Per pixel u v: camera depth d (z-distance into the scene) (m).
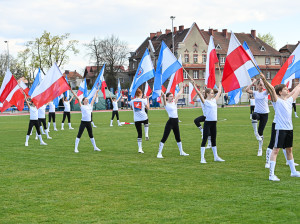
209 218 6.35
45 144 17.14
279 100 9.02
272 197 7.48
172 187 8.52
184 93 77.44
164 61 14.33
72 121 33.72
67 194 8.12
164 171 10.39
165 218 6.41
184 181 9.09
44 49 61.34
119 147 15.69
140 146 14.20
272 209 6.73
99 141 17.92
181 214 6.61
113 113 27.44
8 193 8.31
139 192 8.15
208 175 9.73
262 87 12.77
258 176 9.46
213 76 14.83
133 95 16.39
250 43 89.75
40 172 10.55
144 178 9.54
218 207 6.93
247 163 11.34
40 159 12.84
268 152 10.47
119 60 87.75
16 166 11.55
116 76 91.56
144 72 15.95
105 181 9.28
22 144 17.33
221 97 69.62
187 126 24.92
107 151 14.59
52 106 24.48
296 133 18.77
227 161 11.77
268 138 17.50
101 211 6.90
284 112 8.95
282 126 8.93
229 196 7.64
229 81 11.97
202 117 16.52
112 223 6.23
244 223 6.08
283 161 11.55
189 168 10.77
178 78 14.49
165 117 35.78
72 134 21.81
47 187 8.78
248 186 8.42
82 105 14.69
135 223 6.21
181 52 79.75
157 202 7.37
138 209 6.95
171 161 12.05
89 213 6.80
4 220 6.53
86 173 10.30
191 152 13.95
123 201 7.50
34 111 16.86
